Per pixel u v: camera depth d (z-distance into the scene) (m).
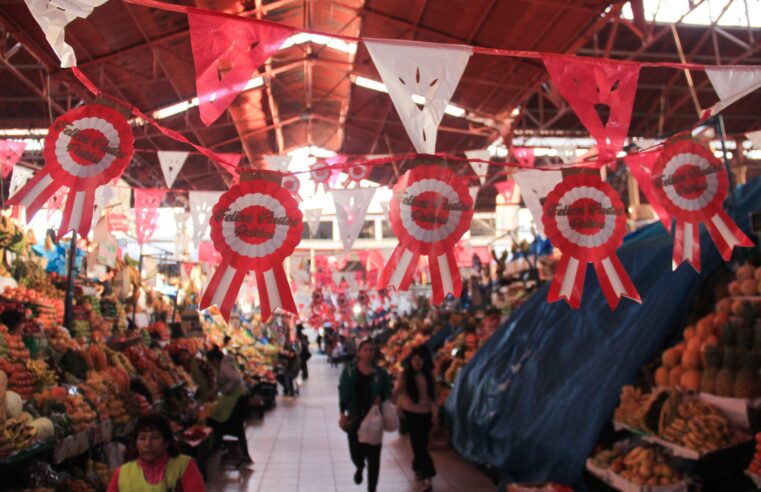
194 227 6.99
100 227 7.46
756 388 4.42
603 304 6.26
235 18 2.38
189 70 11.00
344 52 12.38
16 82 11.24
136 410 6.06
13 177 6.36
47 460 4.62
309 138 17.56
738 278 5.12
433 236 3.07
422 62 2.56
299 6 10.56
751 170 11.35
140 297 9.75
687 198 3.20
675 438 4.49
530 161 9.48
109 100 2.62
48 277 7.14
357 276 19.17
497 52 2.67
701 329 5.00
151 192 7.23
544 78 10.97
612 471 4.71
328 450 8.24
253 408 11.13
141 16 8.84
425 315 17.62
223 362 7.41
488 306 11.91
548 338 6.52
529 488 4.68
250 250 2.89
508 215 11.18
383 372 5.59
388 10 9.99
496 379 6.85
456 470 6.93
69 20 2.06
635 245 6.61
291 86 14.20
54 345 5.64
